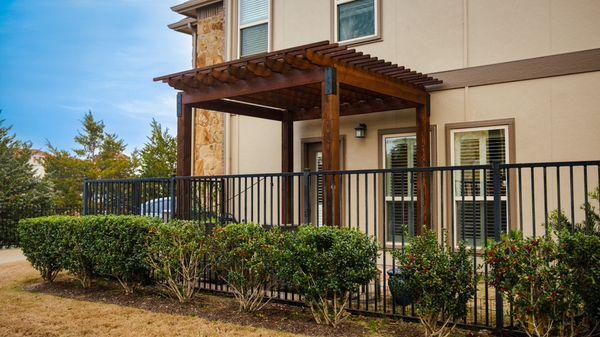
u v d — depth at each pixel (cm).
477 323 467
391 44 850
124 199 766
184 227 602
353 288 472
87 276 702
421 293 433
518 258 393
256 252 528
